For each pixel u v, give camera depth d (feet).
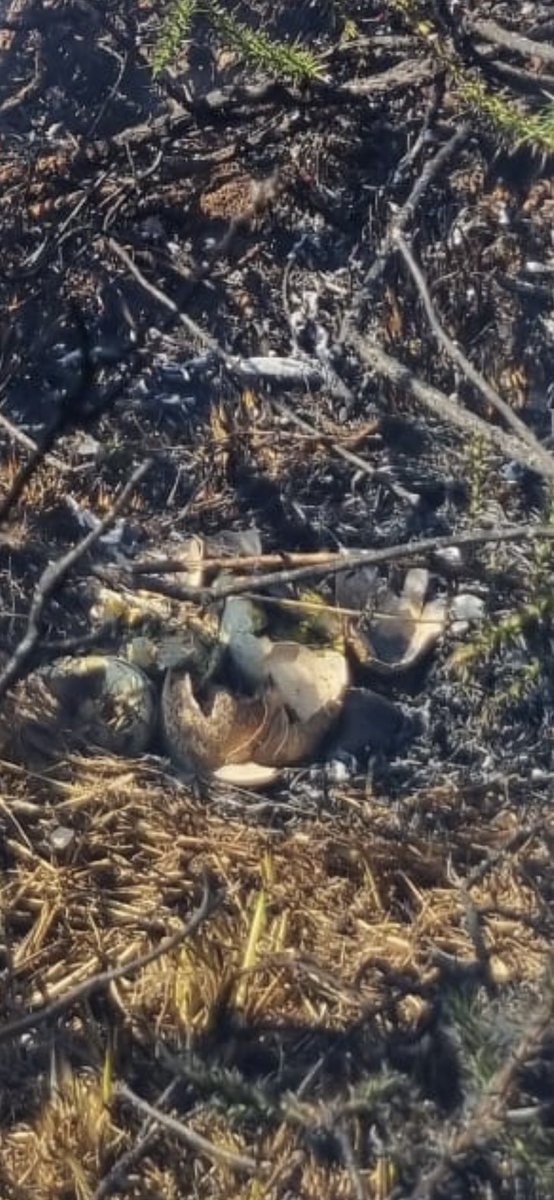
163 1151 8.44
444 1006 8.68
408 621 11.84
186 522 12.91
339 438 13.50
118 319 14.60
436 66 13.12
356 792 10.91
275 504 13.06
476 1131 7.14
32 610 7.58
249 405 13.79
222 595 8.45
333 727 11.34
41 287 14.34
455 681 11.59
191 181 14.99
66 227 14.25
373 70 14.26
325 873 10.27
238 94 14.33
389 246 10.78
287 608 11.85
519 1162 7.47
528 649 11.57
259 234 14.98
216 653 11.50
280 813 10.74
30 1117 8.80
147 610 11.67
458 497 12.82
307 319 14.38
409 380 8.95
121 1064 8.94
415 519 12.66
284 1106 7.77
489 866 9.53
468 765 11.17
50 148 15.62
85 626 11.81
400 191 14.66
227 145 14.85
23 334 14.28
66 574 7.88
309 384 13.98
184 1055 8.77
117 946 9.77
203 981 9.31
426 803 10.73
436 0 12.25
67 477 13.01
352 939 9.84
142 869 10.32
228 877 10.18
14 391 13.92
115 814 10.59
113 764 11.01
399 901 10.13
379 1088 7.77
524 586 11.71
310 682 11.44
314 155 14.94
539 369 14.03
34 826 10.54
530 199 14.84
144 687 11.24
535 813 10.61
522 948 9.60
